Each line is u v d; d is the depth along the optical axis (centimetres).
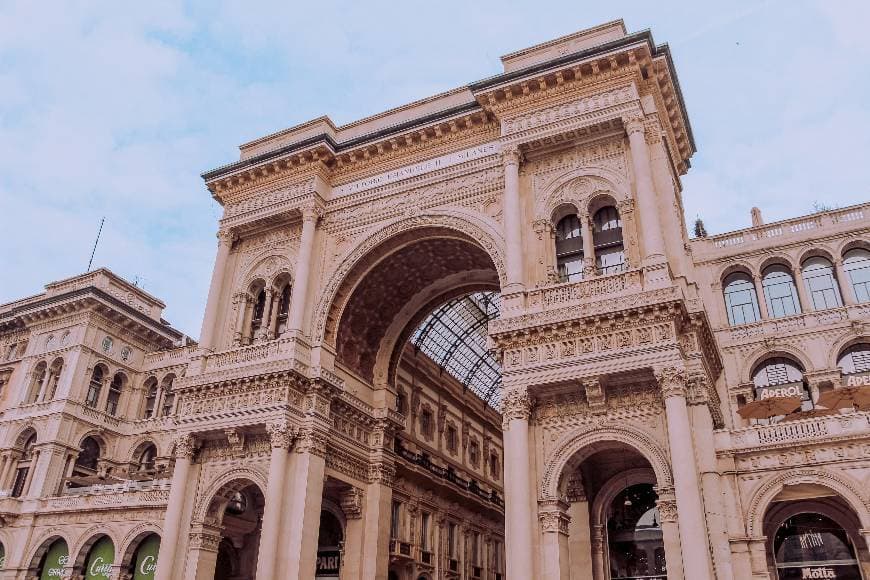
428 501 4728
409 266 3953
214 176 4188
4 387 5847
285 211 3906
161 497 4506
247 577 4081
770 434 2842
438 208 3600
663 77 3359
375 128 4100
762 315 3903
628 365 2678
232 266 4072
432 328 5316
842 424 2755
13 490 5269
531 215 3297
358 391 3928
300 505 3197
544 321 2869
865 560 2922
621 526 3203
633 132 3134
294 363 3409
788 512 3114
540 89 3406
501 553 6056
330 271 3769
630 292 2842
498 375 6269
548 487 2723
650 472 3134
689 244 4031
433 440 5275
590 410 2803
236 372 3516
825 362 3638
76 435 5328
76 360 5462
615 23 3509
